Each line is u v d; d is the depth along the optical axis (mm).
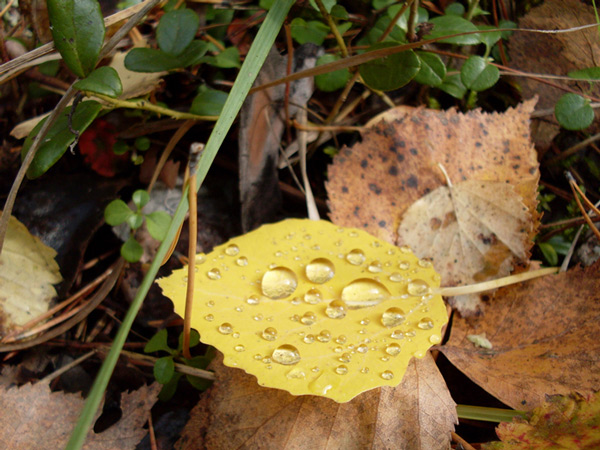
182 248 213
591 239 210
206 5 236
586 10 209
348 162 206
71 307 208
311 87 220
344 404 178
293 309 182
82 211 214
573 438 172
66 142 179
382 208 205
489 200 202
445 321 182
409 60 195
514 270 200
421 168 206
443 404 179
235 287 184
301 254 191
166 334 194
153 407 194
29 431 181
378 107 231
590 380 180
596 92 214
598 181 220
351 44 230
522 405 181
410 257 192
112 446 182
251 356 174
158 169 215
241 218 214
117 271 202
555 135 222
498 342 193
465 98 230
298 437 175
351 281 188
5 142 224
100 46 179
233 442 176
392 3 222
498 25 223
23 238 204
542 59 220
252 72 182
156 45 226
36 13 222
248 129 207
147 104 199
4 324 201
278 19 186
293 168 228
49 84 224
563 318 191
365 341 178
